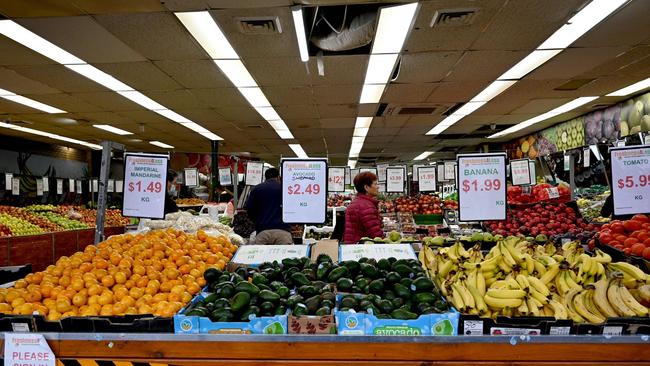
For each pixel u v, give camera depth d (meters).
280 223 4.13
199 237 2.63
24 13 4.00
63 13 4.00
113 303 1.84
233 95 7.27
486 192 2.61
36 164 13.17
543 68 5.97
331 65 5.68
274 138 12.57
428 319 1.49
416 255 2.54
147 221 4.19
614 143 6.96
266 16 4.11
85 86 6.59
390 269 2.05
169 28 4.38
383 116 9.41
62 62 5.44
